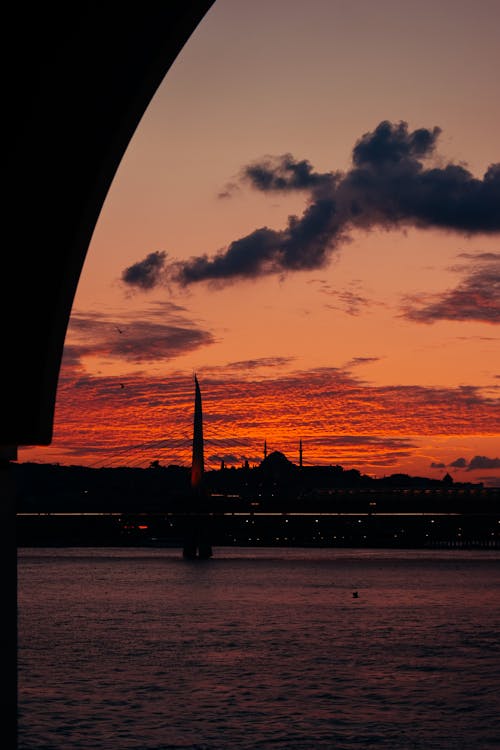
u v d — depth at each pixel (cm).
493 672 8006
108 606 14900
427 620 12575
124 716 6119
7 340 584
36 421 588
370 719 6075
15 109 551
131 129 555
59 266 575
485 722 5991
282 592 17900
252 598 16500
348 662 8625
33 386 588
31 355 586
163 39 529
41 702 6562
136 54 536
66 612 13850
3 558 606
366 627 11712
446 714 6247
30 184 563
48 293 577
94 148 556
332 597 16712
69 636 10738
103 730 5691
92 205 566
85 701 6625
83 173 561
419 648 9681
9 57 544
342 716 6175
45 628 11619
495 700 6725
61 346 593
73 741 5381
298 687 7288
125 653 9244
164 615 13325
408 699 6781
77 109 550
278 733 5653
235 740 5450
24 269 575
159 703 6581
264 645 9906
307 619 12694
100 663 8531
